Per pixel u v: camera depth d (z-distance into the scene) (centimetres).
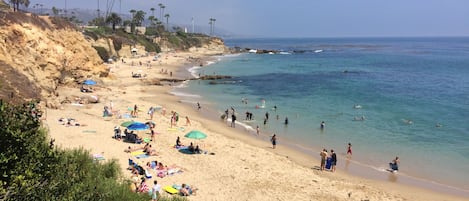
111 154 2659
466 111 4916
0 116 862
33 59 4591
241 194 2180
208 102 5509
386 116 4662
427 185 2553
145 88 6362
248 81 7869
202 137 2970
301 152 3259
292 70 10150
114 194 1258
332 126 4194
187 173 2444
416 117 4591
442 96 6091
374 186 2500
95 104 4603
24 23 4741
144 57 12362
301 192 2288
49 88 4584
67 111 4000
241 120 4469
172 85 7000
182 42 17388
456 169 2858
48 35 5181
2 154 786
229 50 19325
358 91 6625
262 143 3500
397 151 3303
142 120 3978
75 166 1130
